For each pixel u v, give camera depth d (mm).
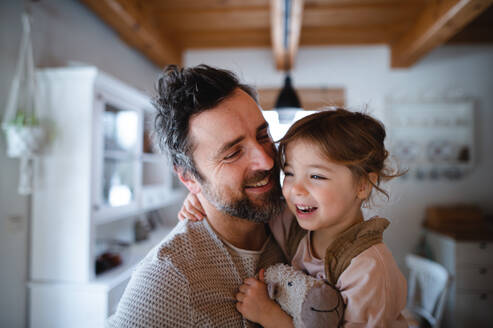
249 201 710
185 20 2570
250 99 738
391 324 607
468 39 2916
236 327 666
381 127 762
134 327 602
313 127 697
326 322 590
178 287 632
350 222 716
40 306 1538
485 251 2391
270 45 3107
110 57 2301
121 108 1822
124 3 1976
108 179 1705
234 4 2340
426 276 2047
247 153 695
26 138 1409
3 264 1450
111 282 1539
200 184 739
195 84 702
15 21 1523
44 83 1564
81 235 1520
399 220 2979
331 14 2463
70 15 1880
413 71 3035
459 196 2955
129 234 2430
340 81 3088
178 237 705
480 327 2383
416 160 2986
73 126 1535
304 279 661
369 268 624
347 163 662
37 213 1568
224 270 711
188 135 709
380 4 2305
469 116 2947
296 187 693
